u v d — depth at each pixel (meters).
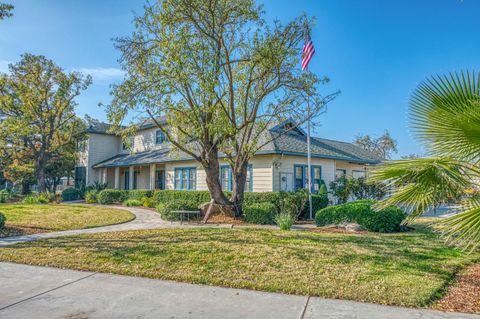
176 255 6.31
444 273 5.20
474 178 4.29
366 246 7.02
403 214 9.34
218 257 6.14
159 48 10.86
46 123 25.98
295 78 11.32
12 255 6.59
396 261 5.88
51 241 7.95
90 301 4.18
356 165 21.33
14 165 27.00
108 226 10.98
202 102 10.79
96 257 6.30
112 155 29.02
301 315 3.71
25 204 19.73
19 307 3.98
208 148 12.40
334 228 10.07
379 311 3.82
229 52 11.88
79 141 29.12
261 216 11.41
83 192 26.20
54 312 3.82
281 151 14.89
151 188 21.69
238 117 12.81
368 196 15.27
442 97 4.43
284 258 6.05
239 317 3.67
